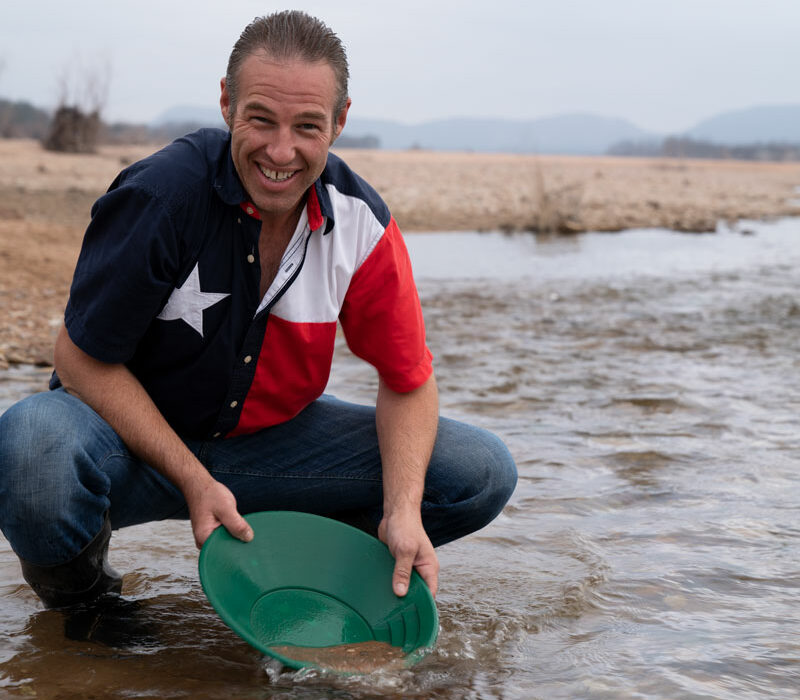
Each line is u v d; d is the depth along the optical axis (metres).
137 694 1.83
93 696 1.82
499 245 12.38
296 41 1.92
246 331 2.10
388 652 1.97
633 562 2.61
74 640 2.06
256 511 2.38
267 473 2.32
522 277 9.21
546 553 2.68
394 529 2.11
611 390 4.64
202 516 2.00
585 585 2.43
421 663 1.98
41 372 4.62
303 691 1.85
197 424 2.21
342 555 2.12
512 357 5.43
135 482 2.16
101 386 2.05
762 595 2.41
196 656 2.00
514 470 2.41
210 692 1.84
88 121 26.33
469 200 17.97
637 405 4.37
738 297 8.02
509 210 16.61
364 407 2.46
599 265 10.36
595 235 14.15
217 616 2.23
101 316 1.98
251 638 1.79
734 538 2.80
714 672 1.99
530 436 3.84
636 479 3.32
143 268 1.95
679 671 1.99
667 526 2.89
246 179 1.99
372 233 2.17
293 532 2.10
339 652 1.96
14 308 5.96
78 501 2.00
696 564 2.59
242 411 2.20
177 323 2.06
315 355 2.19
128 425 2.05
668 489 3.22
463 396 4.49
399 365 2.24
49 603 2.20
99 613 2.21
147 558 2.61
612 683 1.93
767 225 16.64
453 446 2.35
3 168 18.17
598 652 2.07
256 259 2.04
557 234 14.12
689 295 8.12
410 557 2.07
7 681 1.87
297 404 2.28
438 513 2.34
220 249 2.03
